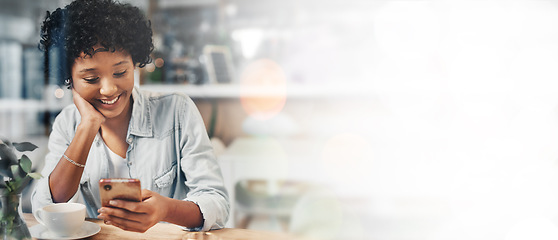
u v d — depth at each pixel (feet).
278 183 6.51
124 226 2.93
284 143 7.41
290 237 3.14
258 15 7.27
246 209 6.32
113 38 4.03
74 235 3.01
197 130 4.33
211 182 4.00
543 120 6.79
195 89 6.92
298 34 7.27
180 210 3.21
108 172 4.34
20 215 2.88
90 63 4.05
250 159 6.66
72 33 4.02
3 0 7.25
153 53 6.97
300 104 7.63
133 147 4.35
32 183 4.29
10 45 7.28
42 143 6.77
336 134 7.55
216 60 7.05
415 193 7.07
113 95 4.16
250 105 7.63
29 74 7.11
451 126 7.16
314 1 7.22
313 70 7.30
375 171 7.27
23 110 7.06
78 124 4.28
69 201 3.88
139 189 2.83
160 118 4.44
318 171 6.93
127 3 4.32
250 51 7.27
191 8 7.23
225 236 3.13
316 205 4.45
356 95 7.04
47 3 6.73
